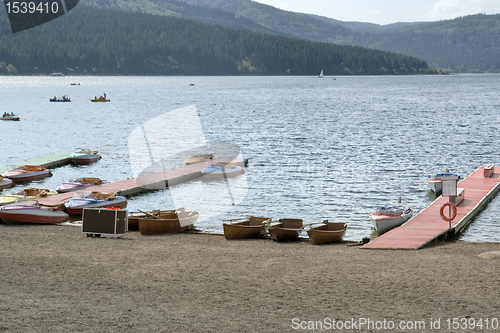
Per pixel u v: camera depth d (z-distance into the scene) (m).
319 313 10.16
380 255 16.91
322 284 12.47
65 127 68.75
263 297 11.31
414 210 27.14
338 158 43.69
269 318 9.81
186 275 13.42
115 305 10.45
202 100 122.38
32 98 130.50
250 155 45.84
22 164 40.62
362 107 101.69
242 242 20.73
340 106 104.56
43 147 51.94
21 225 23.77
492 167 35.75
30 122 74.69
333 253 17.50
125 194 31.47
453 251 17.59
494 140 53.47
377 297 11.27
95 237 20.38
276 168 39.50
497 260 14.88
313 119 78.62
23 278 12.48
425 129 64.12
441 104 107.44
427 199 29.61
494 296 11.13
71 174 38.75
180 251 17.36
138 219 22.73
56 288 11.68
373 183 33.91
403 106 103.31
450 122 72.19
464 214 24.55
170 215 23.56
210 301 10.95
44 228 23.05
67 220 25.94
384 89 177.38
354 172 37.56
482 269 13.66
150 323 9.33
